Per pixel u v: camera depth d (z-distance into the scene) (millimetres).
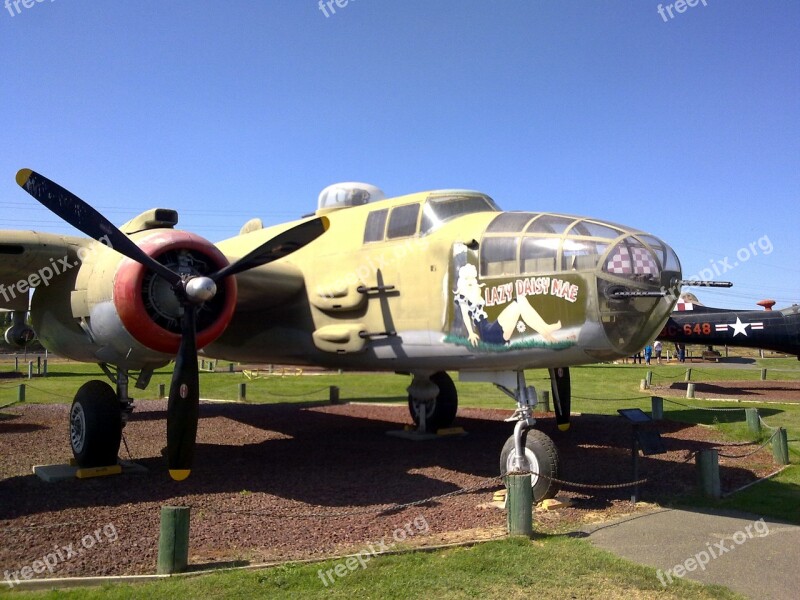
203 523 5848
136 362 7262
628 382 22109
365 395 19219
